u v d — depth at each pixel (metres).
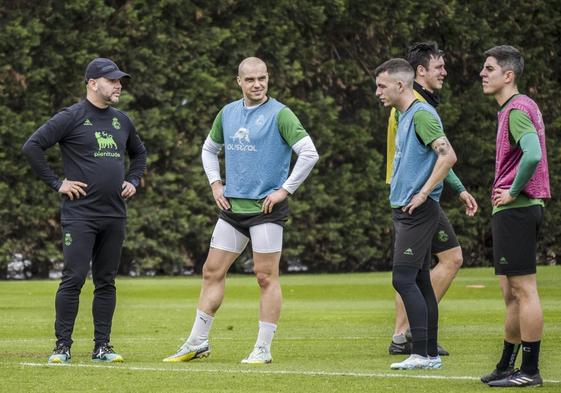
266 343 31.66
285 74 86.88
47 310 51.25
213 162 33.19
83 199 31.97
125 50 82.31
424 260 30.91
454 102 92.69
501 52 27.25
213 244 32.47
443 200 93.00
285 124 31.73
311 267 90.50
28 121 79.50
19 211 79.75
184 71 83.94
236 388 25.75
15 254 81.25
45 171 31.91
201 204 84.69
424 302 30.14
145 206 83.19
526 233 26.67
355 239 89.56
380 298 59.41
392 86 30.44
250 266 87.56
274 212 31.86
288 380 27.09
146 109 84.75
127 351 34.56
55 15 80.12
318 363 31.28
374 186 89.81
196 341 32.22
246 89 31.84
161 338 38.62
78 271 31.75
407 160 30.31
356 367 30.23
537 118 26.94
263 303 31.81
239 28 85.81
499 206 26.95
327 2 88.81
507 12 95.38
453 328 41.22
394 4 91.56
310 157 31.64
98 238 32.38
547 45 96.69
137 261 83.88
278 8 86.81
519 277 26.62
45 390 25.45
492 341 36.84
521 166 26.28
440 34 94.19
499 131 27.23
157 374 28.30
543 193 26.89
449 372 29.03
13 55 78.94
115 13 82.94
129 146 33.66
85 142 32.09
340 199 89.00
